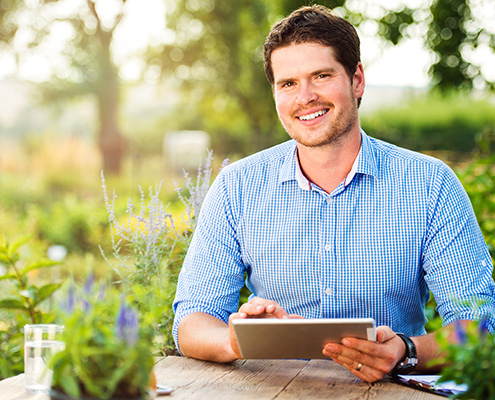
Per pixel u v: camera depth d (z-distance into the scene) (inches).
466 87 358.6
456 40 354.6
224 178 86.4
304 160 82.3
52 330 58.3
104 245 370.3
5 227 378.0
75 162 791.7
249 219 83.9
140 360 44.4
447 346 50.4
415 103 708.0
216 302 82.7
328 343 61.7
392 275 80.3
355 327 59.2
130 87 864.3
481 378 49.9
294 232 82.0
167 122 1330.0
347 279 80.8
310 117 79.2
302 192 82.4
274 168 84.9
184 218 101.4
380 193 80.7
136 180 723.4
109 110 827.4
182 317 80.0
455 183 81.3
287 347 63.1
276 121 764.0
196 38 782.5
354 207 80.9
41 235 387.2
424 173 80.7
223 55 768.9
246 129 964.0
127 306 47.8
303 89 78.6
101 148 824.9
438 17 356.8
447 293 78.3
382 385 63.2
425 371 69.7
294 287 82.9
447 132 666.2
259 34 747.4
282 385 62.8
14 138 1091.3
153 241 95.3
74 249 378.6
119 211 396.5
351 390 61.2
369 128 535.8
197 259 84.9
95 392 43.9
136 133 1384.1
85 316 45.4
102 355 44.1
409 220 79.9
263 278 84.4
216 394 59.4
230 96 778.2
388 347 63.3
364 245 80.4
